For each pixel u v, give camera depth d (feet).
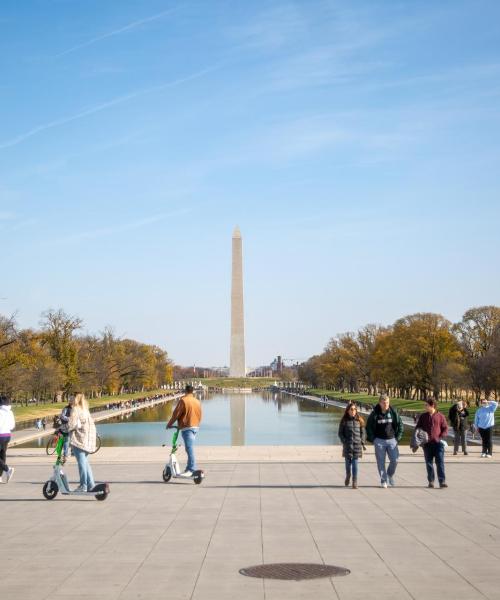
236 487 97.25
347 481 96.84
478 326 440.86
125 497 88.99
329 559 56.90
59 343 485.15
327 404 627.46
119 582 50.88
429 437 95.04
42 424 324.60
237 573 52.95
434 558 56.95
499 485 97.81
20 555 59.31
